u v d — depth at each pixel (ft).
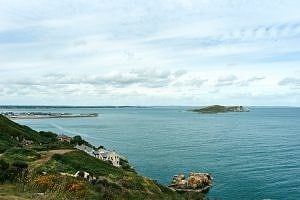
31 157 219.20
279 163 459.73
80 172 192.65
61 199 119.65
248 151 568.00
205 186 343.46
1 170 147.74
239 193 321.73
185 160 486.38
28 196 117.39
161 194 221.87
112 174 227.81
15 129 399.03
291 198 303.07
